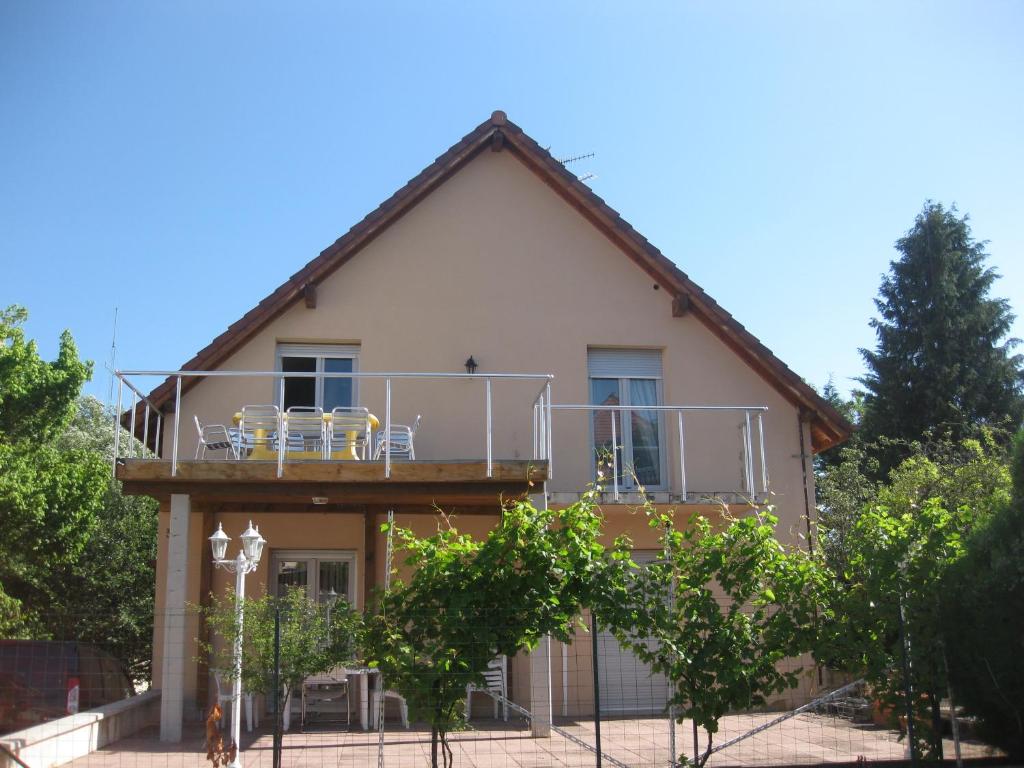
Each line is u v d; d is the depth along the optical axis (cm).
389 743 1012
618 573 757
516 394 1373
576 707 1265
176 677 1015
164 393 1295
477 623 728
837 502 1688
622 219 1417
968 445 1598
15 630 1364
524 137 1428
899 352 2744
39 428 1734
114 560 1672
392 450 1234
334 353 1372
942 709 916
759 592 788
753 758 920
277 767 713
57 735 862
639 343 1421
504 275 1409
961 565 827
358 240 1350
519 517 747
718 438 1407
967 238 2814
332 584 1289
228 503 1249
